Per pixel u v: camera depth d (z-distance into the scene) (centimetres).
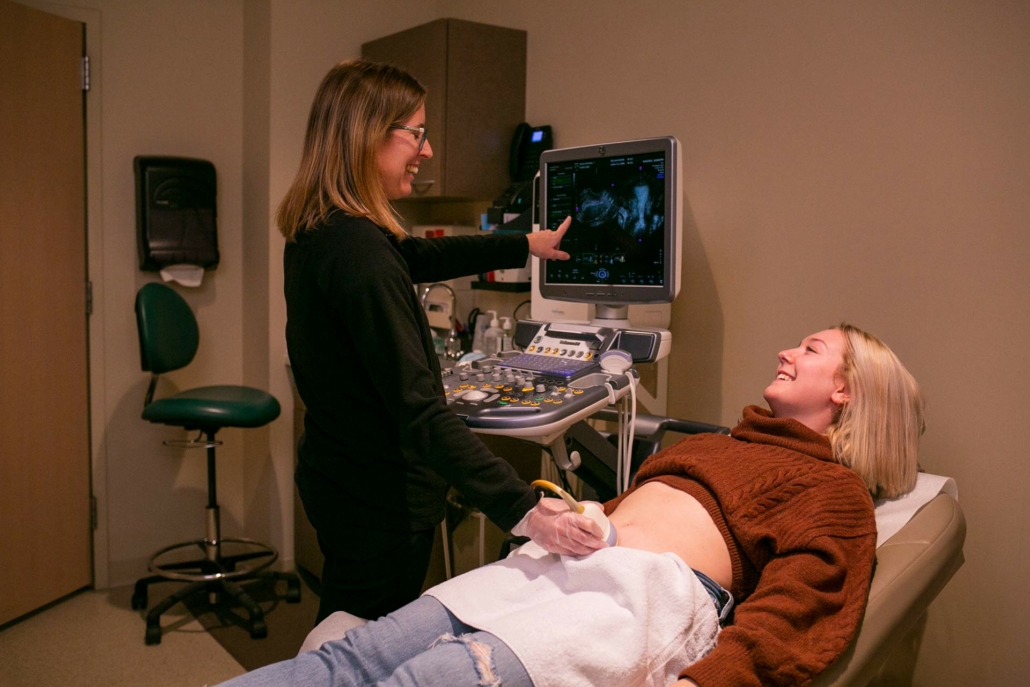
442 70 287
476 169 298
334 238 138
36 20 275
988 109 181
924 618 201
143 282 312
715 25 238
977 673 192
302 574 321
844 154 209
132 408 314
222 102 326
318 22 313
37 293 280
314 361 145
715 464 147
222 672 245
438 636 125
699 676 110
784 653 114
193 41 318
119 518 314
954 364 191
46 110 280
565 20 287
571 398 175
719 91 238
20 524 280
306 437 160
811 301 219
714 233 243
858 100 205
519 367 203
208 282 329
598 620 117
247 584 310
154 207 301
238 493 342
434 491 156
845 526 134
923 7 192
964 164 186
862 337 157
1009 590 185
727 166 238
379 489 151
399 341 135
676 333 257
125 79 304
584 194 215
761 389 233
